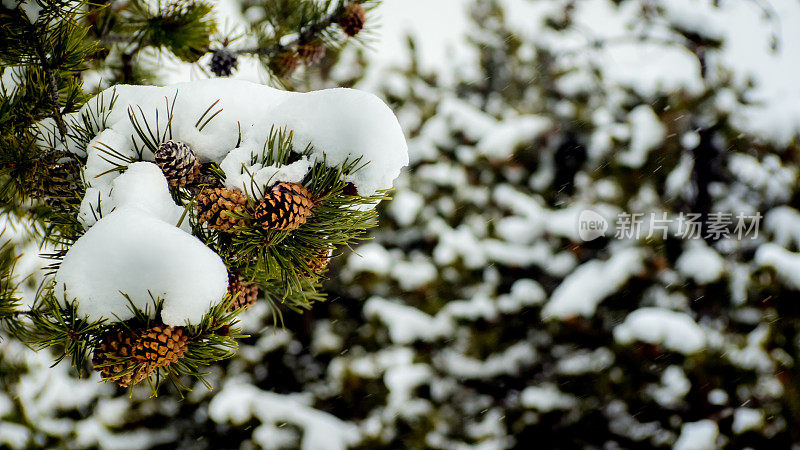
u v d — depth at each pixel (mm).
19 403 4176
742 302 5293
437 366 5805
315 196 1193
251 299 1357
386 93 7262
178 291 1061
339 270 5965
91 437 4762
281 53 2309
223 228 1149
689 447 4777
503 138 6770
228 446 5094
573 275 5730
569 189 6668
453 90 8281
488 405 5805
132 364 1049
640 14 6750
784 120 5934
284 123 1218
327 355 5824
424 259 6395
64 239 1296
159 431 5070
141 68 2320
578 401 5129
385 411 5531
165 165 1162
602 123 6773
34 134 1438
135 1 2059
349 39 2338
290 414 5137
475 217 6691
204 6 2045
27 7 1396
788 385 4727
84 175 1220
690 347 4781
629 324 4988
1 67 1410
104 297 1060
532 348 5805
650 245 5617
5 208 1740
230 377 5711
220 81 1304
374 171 1215
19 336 1455
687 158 6148
